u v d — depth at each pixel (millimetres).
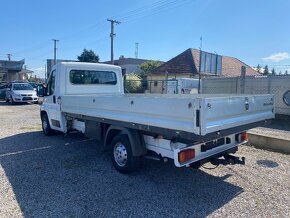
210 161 4605
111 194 4391
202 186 4703
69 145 7512
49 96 8148
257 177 5109
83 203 4086
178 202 4117
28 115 14641
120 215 3748
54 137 8594
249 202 4109
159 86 24359
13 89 22453
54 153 6719
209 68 19234
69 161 6062
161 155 4695
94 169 5531
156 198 4250
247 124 4602
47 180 4965
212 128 3734
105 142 5602
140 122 4559
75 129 7227
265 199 4207
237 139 5098
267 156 6445
